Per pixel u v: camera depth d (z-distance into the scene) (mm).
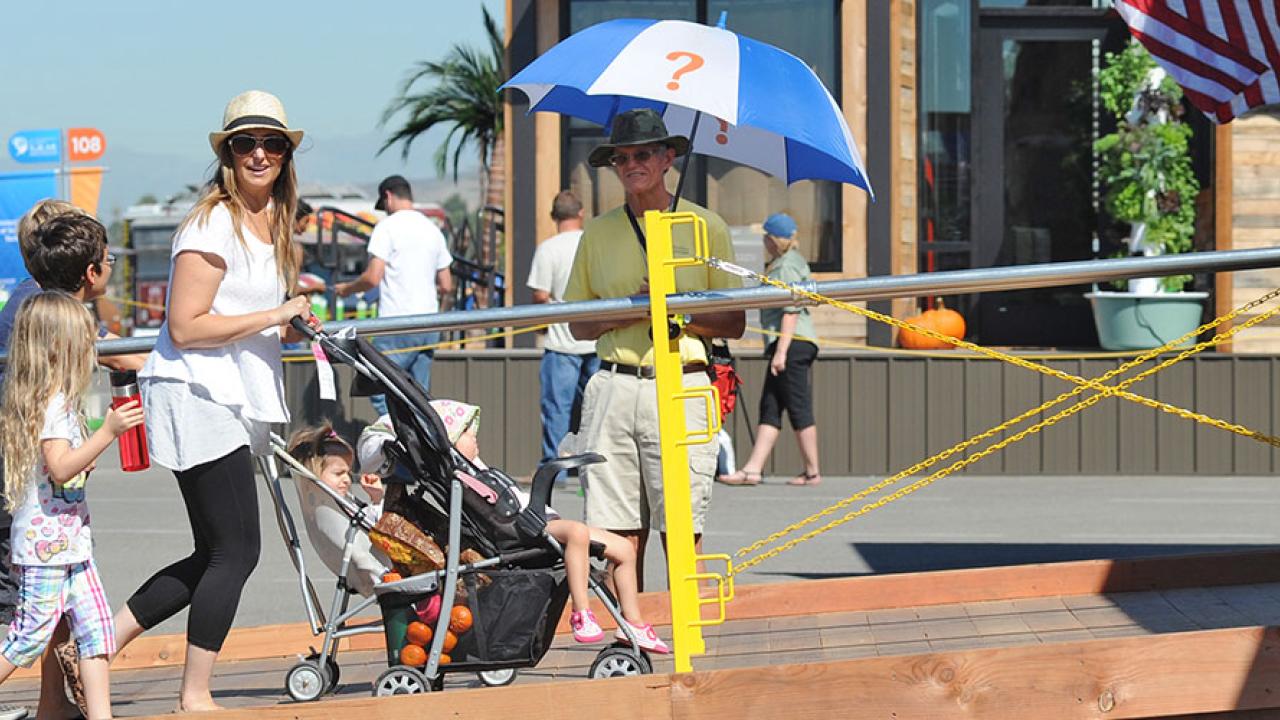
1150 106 40562
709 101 16828
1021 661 14367
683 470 15359
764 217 41906
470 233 61781
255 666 19203
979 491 36625
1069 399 39000
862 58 41344
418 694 14602
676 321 17391
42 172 50844
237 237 15555
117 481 40875
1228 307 39531
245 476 15766
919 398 39250
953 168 44281
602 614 19906
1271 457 38781
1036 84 44438
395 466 16047
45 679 16594
